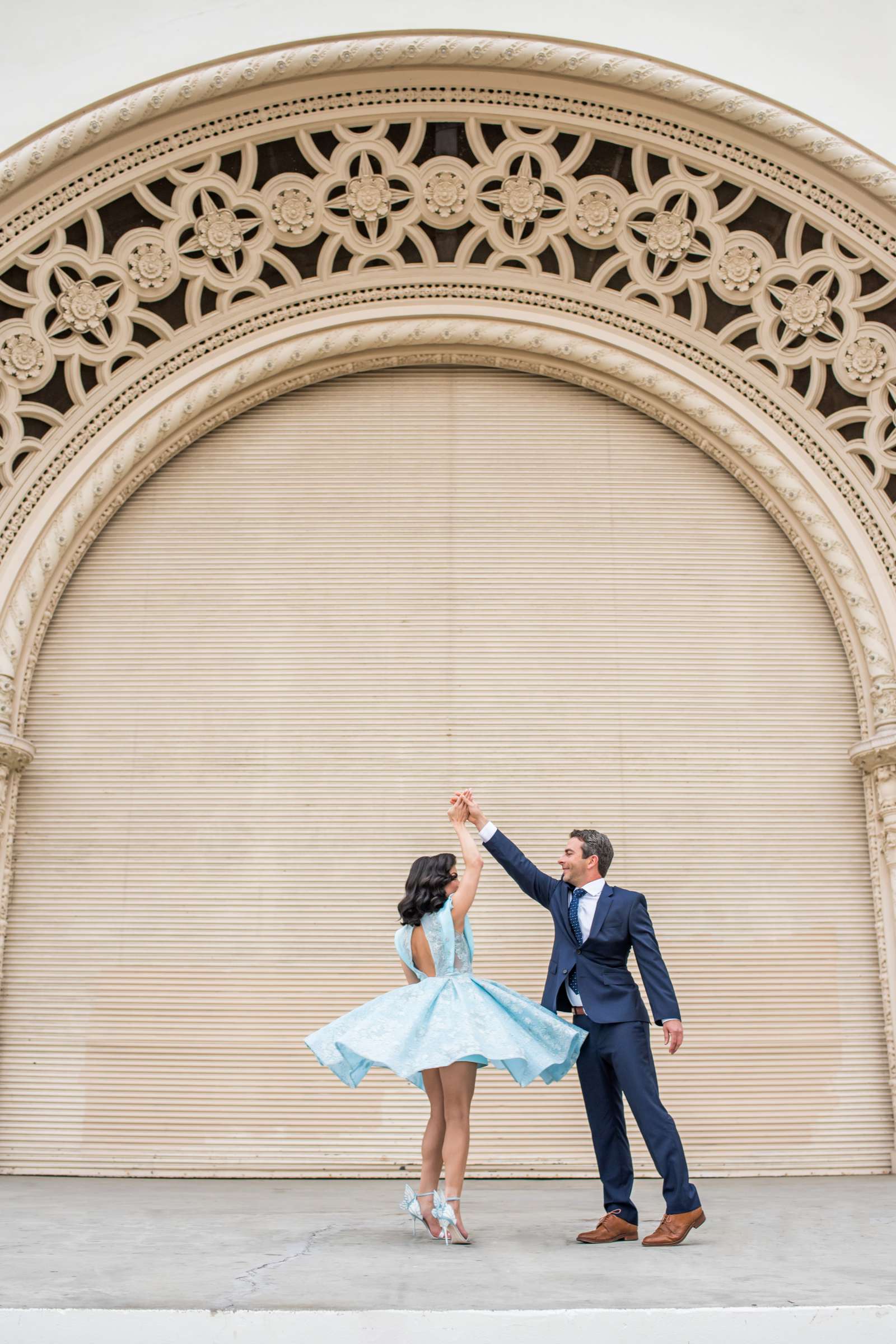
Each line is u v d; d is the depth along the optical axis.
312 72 6.53
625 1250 3.57
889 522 7.06
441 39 6.52
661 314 7.39
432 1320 2.58
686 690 7.05
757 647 7.18
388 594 7.15
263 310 7.31
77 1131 6.21
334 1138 6.18
